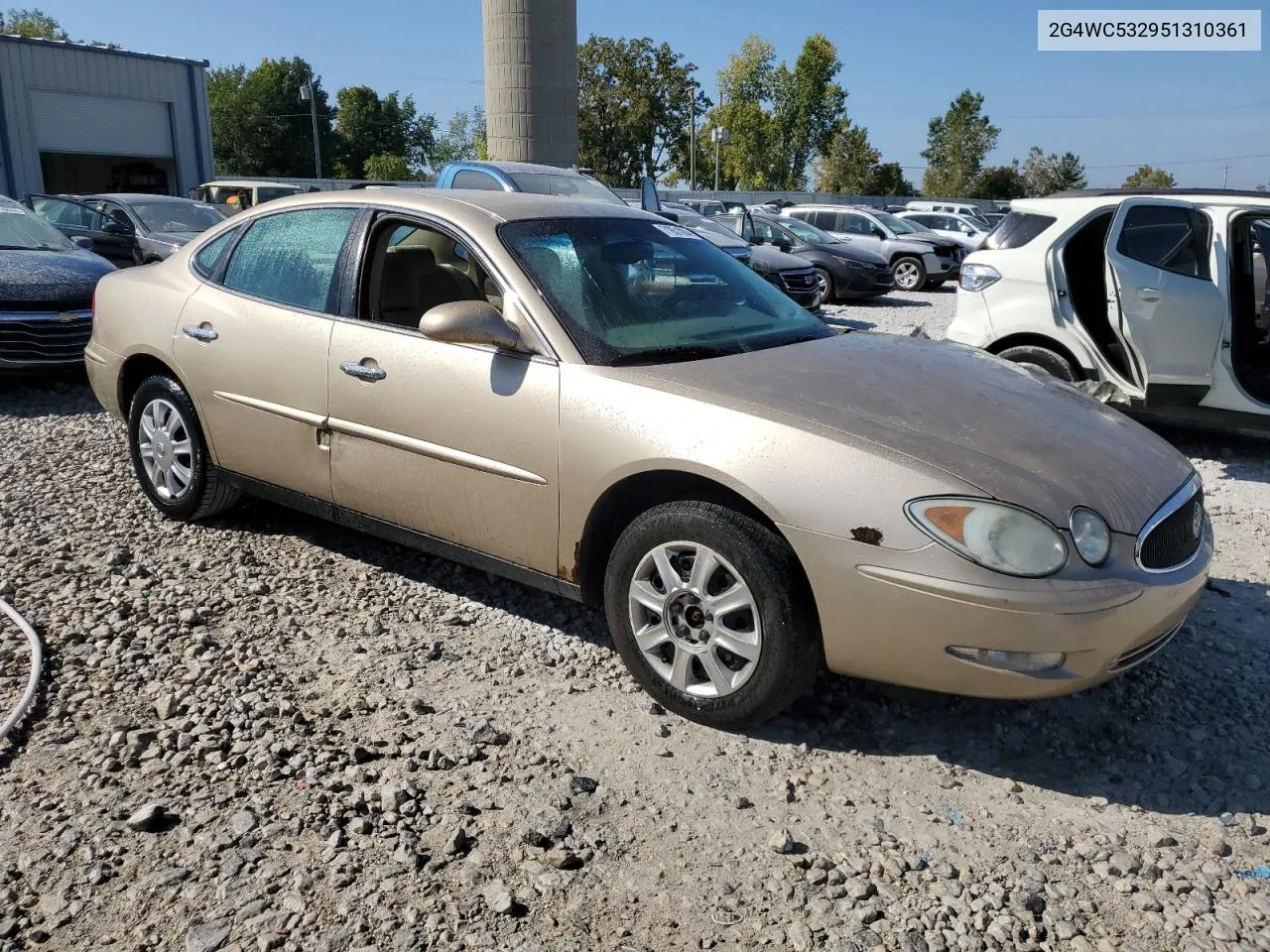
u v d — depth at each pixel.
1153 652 3.06
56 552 4.57
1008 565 2.74
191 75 29.50
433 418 3.68
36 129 25.88
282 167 83.25
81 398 8.09
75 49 26.34
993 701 3.43
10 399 7.96
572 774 2.96
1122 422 3.50
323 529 4.97
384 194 4.16
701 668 3.23
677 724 3.26
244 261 4.55
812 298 14.78
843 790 2.93
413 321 4.18
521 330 3.54
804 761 3.08
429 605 4.12
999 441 3.04
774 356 3.59
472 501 3.65
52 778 2.90
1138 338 6.38
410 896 2.46
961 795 2.92
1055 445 3.08
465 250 3.81
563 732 3.20
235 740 3.10
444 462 3.69
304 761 2.99
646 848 2.66
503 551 3.65
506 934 2.35
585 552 3.42
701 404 3.15
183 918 2.38
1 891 2.46
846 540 2.85
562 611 4.09
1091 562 2.79
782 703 3.07
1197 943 2.35
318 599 4.16
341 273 4.09
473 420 3.57
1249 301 6.45
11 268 7.98
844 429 3.00
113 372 5.04
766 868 2.60
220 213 14.52
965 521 2.77
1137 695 3.49
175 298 4.72
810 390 3.26
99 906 2.41
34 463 6.05
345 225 4.17
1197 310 6.20
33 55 25.48
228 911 2.40
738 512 3.05
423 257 4.25
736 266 4.43
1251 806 2.89
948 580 2.75
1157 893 2.51
